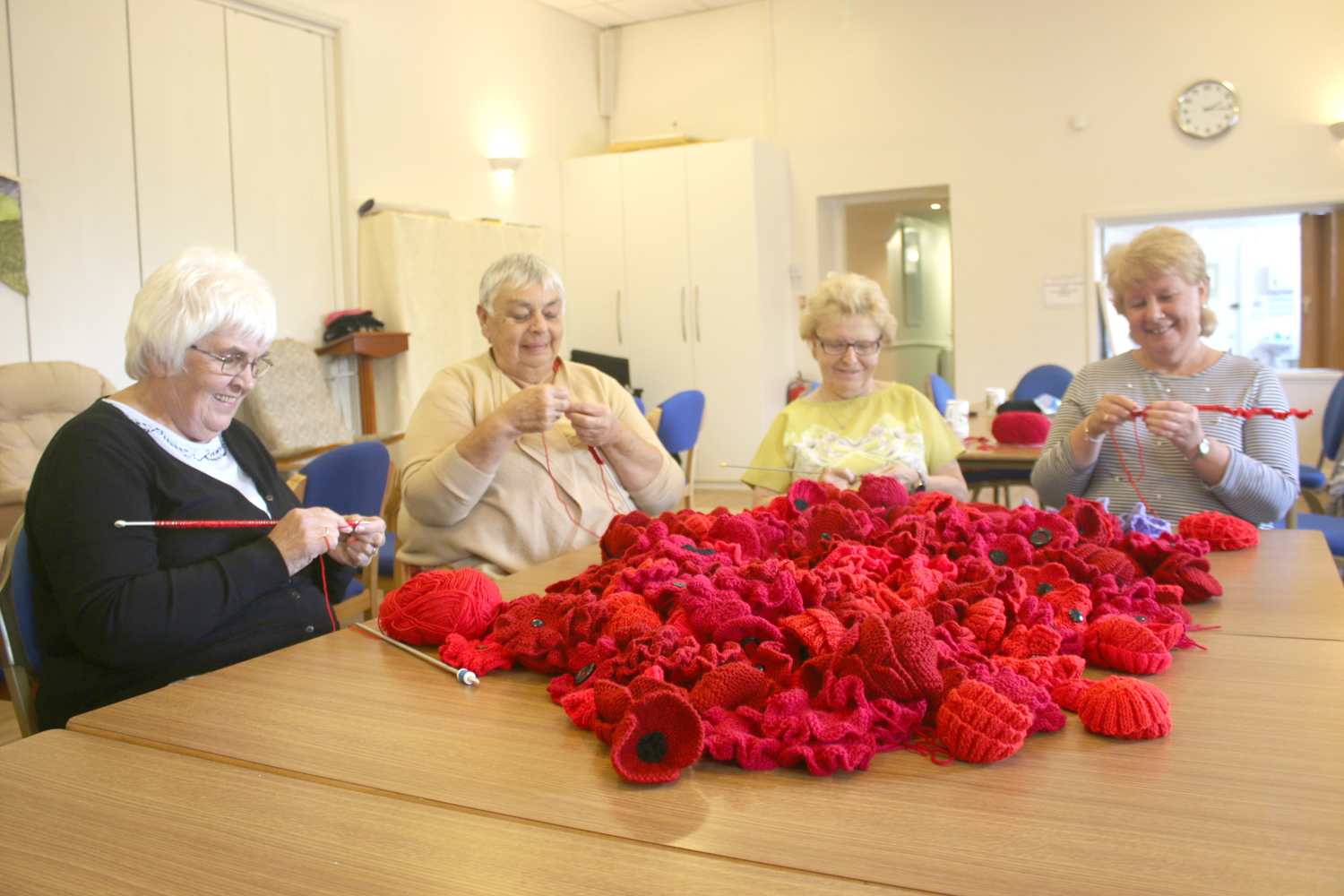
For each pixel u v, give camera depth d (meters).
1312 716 0.89
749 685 0.89
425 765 0.85
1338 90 5.16
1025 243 5.89
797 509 1.57
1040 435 3.41
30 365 3.41
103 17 3.78
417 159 5.27
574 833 0.72
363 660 1.17
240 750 0.89
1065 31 5.68
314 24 4.67
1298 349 5.76
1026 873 0.64
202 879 0.67
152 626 1.27
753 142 6.01
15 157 3.52
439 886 0.65
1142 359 2.20
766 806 0.75
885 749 0.85
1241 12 5.30
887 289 8.04
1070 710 0.92
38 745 0.92
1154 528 1.56
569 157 6.59
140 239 3.95
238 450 1.60
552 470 1.99
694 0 6.37
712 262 6.18
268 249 4.48
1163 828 0.69
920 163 6.11
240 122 4.33
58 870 0.69
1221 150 5.41
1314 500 3.45
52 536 1.30
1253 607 1.26
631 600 1.06
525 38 6.12
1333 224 5.45
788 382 6.51
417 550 2.02
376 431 4.80
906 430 2.30
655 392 6.44
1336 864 0.63
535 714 0.98
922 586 1.13
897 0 6.07
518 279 2.02
